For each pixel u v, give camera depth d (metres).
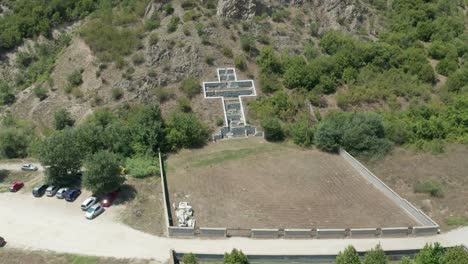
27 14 105.44
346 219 58.47
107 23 95.56
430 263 45.91
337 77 89.44
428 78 91.25
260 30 96.00
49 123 81.25
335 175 68.75
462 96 83.62
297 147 76.62
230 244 53.25
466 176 67.75
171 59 86.56
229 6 95.44
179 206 59.47
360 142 73.25
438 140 76.06
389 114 81.44
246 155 73.62
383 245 53.53
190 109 81.06
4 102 88.19
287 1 105.31
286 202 61.88
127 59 86.75
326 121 77.00
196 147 75.69
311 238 54.69
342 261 45.09
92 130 70.94
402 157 72.81
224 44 91.31
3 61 98.50
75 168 65.38
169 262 49.91
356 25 106.06
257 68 89.88
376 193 64.50
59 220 57.62
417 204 62.22
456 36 108.75
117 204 61.03
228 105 82.94
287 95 84.88
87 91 84.19
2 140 74.81
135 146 71.69
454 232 56.44
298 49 95.44
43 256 51.00
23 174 69.44
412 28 107.81
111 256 51.03
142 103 80.44
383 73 91.31
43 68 94.81
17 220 57.50
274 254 50.84
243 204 61.22
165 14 95.81
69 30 106.62
